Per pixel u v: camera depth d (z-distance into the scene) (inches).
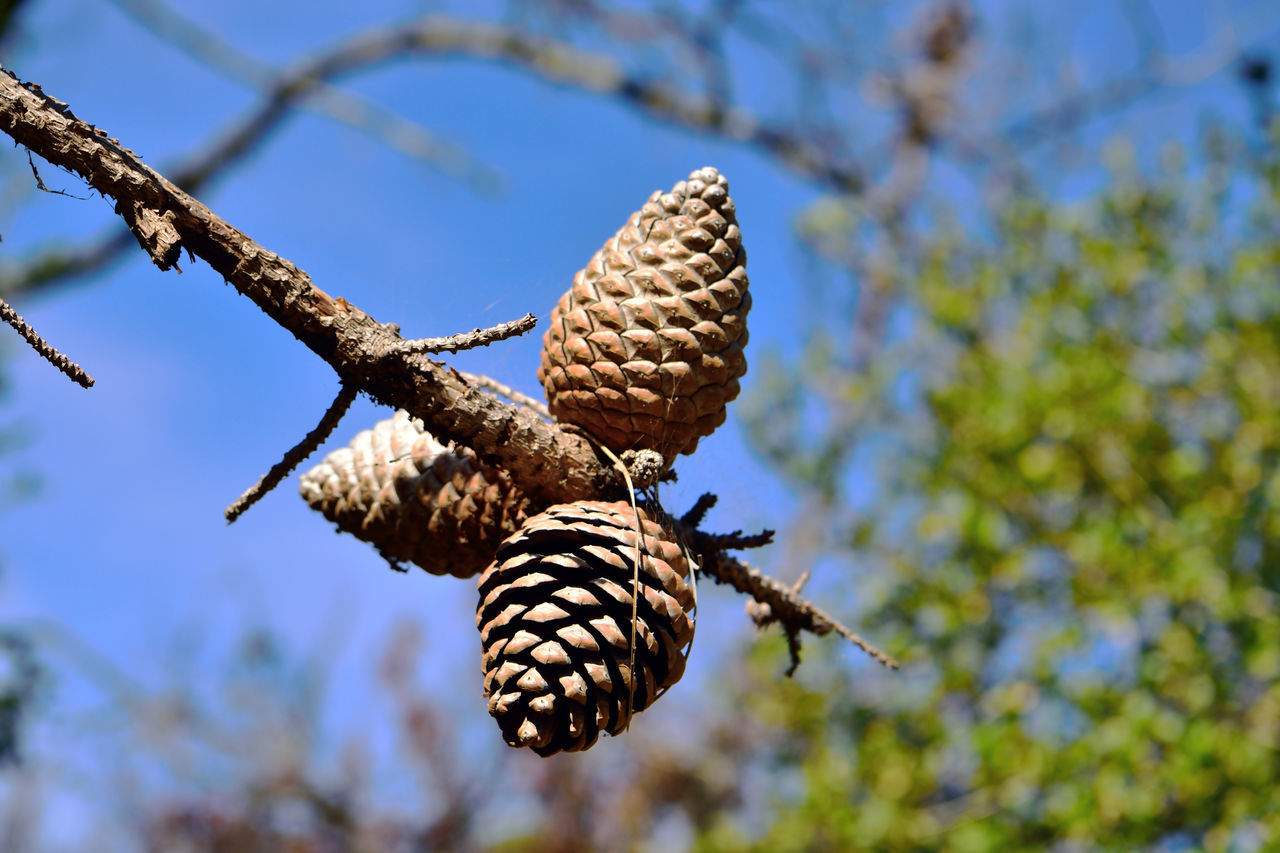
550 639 48.4
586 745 48.9
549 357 55.9
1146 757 187.3
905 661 216.4
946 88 280.1
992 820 195.2
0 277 178.1
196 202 47.6
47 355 45.6
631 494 53.2
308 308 48.4
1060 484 211.5
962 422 224.5
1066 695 195.5
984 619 216.1
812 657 226.5
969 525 211.2
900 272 267.1
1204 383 211.8
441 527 57.3
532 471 53.1
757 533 60.6
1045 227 235.3
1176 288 217.6
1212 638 193.6
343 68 220.5
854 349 275.4
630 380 54.1
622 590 49.3
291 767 339.6
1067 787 186.9
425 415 50.7
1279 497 191.9
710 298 55.2
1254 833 175.3
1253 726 186.9
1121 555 196.1
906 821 202.8
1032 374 222.1
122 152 46.8
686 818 304.2
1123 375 213.3
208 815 324.8
